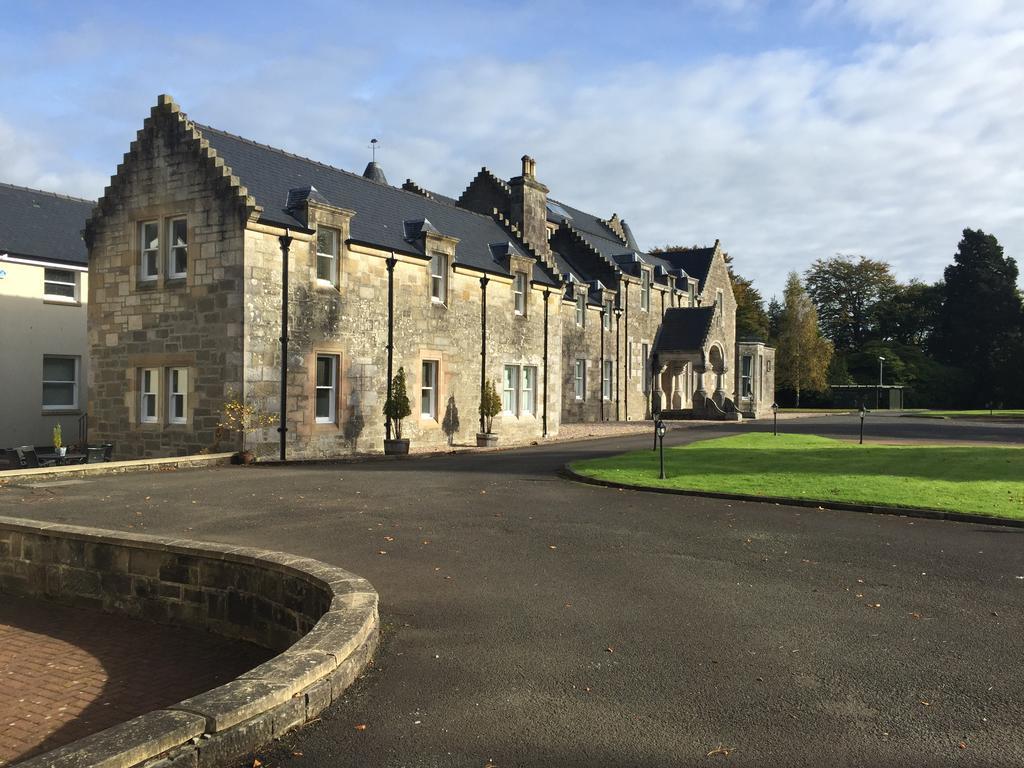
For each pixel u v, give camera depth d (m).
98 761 3.71
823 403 76.00
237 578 8.30
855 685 5.48
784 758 4.38
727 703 5.16
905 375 80.44
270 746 4.52
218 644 8.21
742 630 6.71
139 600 9.05
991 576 8.62
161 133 20.95
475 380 27.89
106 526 10.98
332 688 5.13
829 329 93.69
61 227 27.98
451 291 26.66
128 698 6.74
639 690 5.38
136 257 21.56
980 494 13.95
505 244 30.36
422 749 4.49
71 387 27.25
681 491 14.66
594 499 13.92
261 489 14.56
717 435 31.22
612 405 43.78
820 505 13.26
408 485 15.34
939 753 4.45
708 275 54.22
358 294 22.94
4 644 8.27
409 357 24.80
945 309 85.94
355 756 4.40
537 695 5.29
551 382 32.50
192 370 20.44
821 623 6.91
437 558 9.33
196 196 20.31
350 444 22.64
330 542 10.10
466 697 5.25
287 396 20.70
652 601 7.61
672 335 48.03
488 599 7.65
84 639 8.41
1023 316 81.62
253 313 19.78
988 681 5.56
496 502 13.41
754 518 12.18
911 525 11.67
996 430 37.19
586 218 52.50
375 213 25.56
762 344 58.16
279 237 20.45
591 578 8.47
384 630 6.70
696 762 4.33
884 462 19.41
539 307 31.81
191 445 20.50
